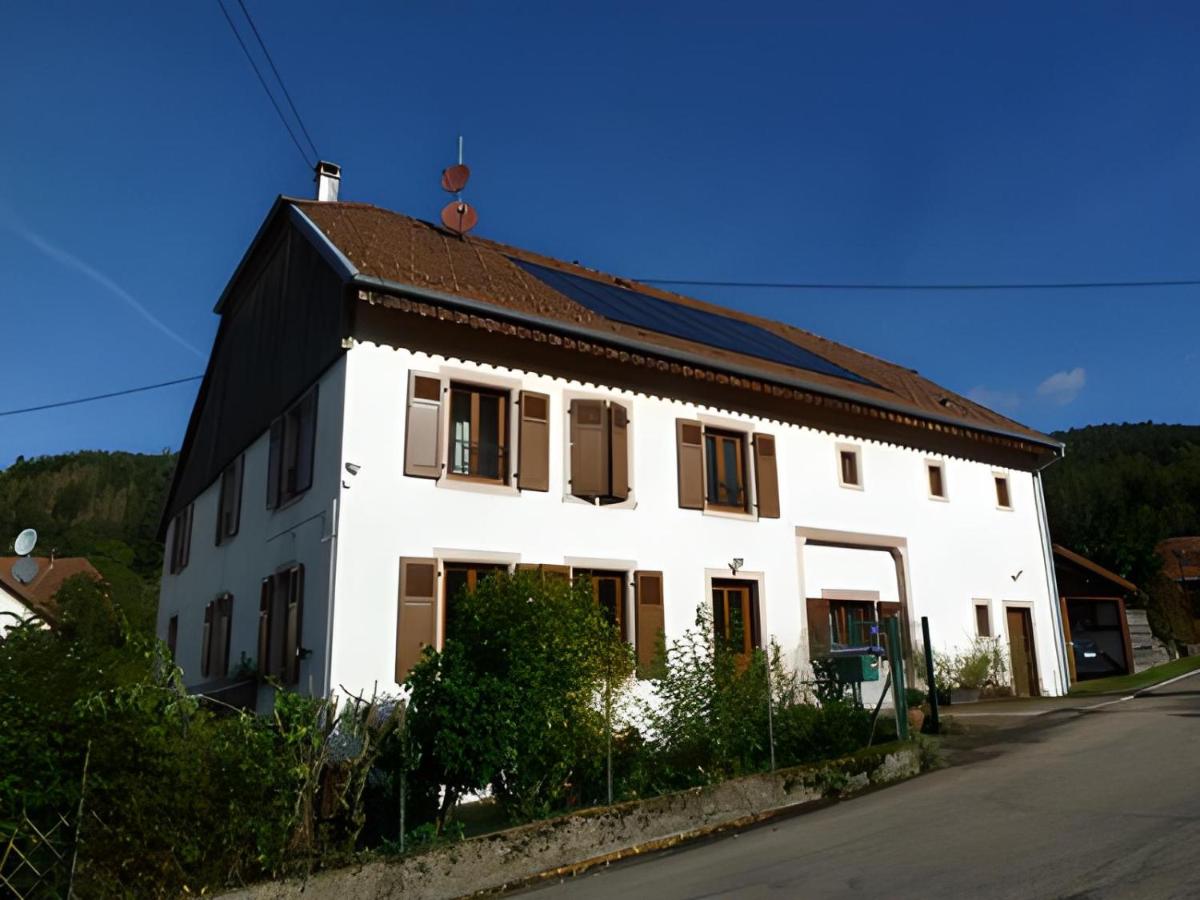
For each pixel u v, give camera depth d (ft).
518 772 25.04
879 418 55.36
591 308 45.80
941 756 35.32
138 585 125.39
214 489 56.34
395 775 23.84
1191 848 19.11
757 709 31.55
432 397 37.37
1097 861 18.89
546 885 22.24
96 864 17.29
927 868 19.77
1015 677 61.21
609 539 41.68
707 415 47.47
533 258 57.47
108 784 17.47
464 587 29.12
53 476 297.33
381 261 39.14
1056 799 25.53
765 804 28.37
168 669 20.16
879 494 55.42
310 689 32.50
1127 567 107.14
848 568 53.01
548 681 25.53
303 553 37.40
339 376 36.45
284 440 42.09
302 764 20.21
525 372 40.60
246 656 44.04
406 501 36.04
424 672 25.41
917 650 54.95
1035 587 64.95
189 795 18.31
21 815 16.61
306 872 19.63
